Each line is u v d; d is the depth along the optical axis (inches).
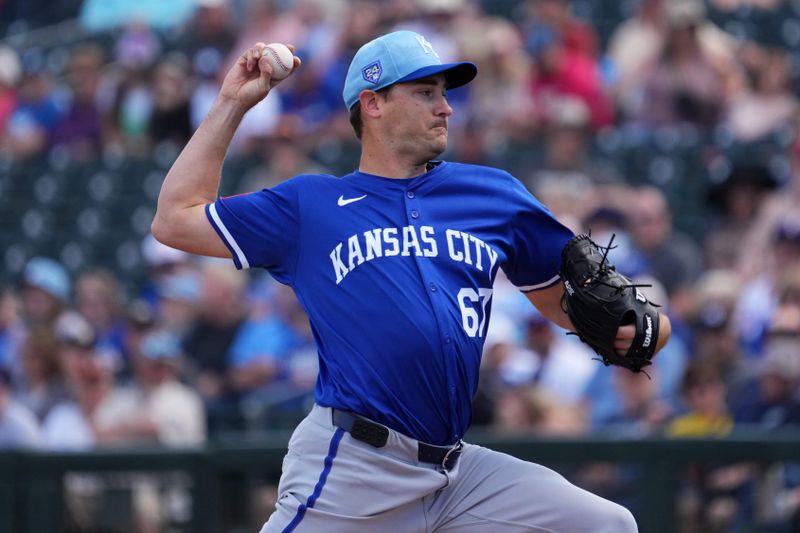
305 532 493.4
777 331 885.2
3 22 2065.7
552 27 1402.6
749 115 1346.0
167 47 1686.8
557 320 538.9
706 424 880.9
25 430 960.9
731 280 1034.1
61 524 871.1
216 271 1131.3
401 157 504.4
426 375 483.5
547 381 965.2
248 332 1109.7
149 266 1334.9
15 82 1681.8
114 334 1155.9
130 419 967.6
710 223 1242.0
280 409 1027.9
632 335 505.0
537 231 513.7
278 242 498.6
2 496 877.2
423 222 496.4
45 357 994.7
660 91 1360.7
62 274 1262.3
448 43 1419.8
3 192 1523.1
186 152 507.5
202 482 858.8
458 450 498.0
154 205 1449.3
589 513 497.0
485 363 972.6
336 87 1459.2
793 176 1144.8
